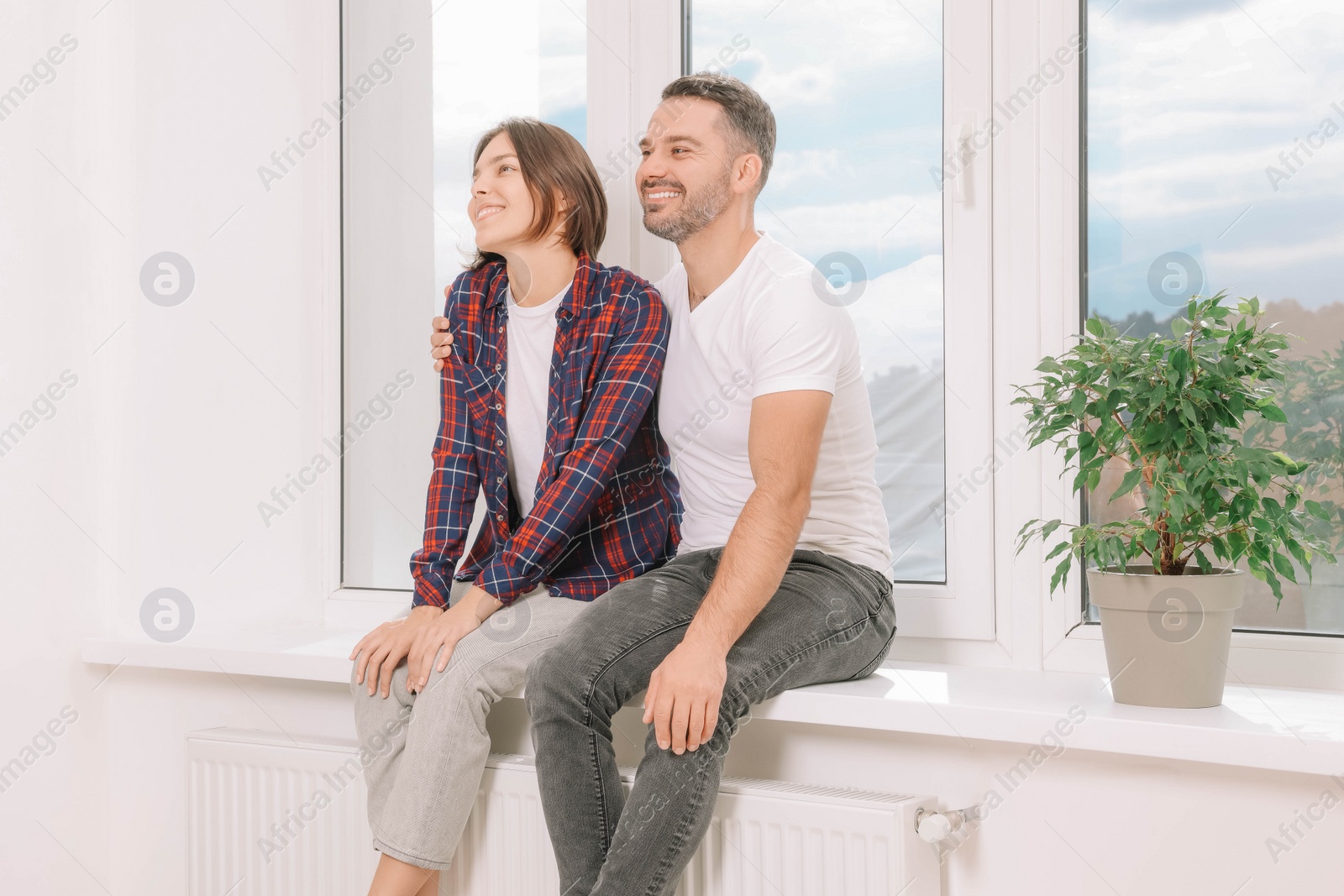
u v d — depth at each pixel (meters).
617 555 1.52
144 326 1.86
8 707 1.71
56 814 1.78
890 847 1.22
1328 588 1.39
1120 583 1.21
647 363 1.45
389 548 2.04
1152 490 1.19
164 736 1.84
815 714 1.29
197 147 1.92
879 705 1.26
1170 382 1.16
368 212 2.04
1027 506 1.54
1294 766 1.07
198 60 1.92
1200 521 1.19
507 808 1.44
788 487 1.25
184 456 1.91
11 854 1.71
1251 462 1.15
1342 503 1.38
